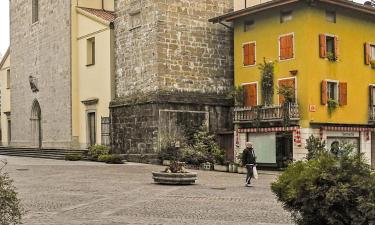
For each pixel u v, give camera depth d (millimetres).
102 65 38625
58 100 43188
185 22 35812
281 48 32875
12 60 52219
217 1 37531
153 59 34625
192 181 22828
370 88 34312
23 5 49938
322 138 31359
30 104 48312
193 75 35938
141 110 35031
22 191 19688
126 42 36938
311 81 31234
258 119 33250
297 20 31984
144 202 17000
